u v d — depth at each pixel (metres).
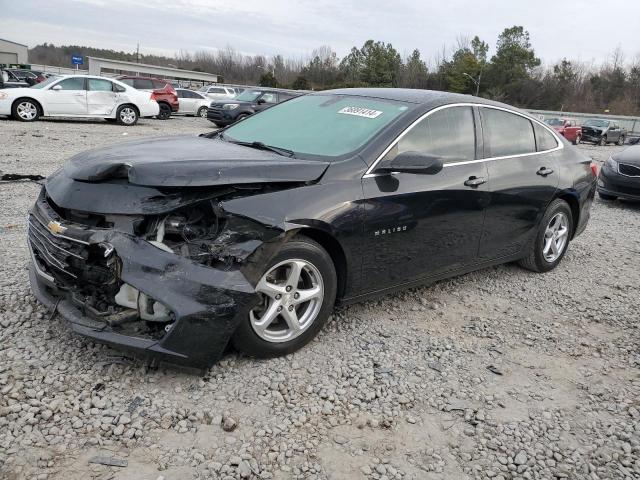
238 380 3.16
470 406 3.18
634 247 7.09
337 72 93.69
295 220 3.22
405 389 3.27
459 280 5.25
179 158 3.32
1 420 2.64
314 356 3.53
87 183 3.13
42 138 12.80
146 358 3.01
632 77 82.69
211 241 3.01
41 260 3.40
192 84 65.12
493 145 4.72
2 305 3.75
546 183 5.18
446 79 85.50
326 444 2.74
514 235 5.01
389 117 4.05
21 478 2.32
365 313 4.27
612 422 3.15
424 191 3.97
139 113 18.98
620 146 36.94
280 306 3.32
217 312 2.94
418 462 2.68
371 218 3.63
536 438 2.95
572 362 3.82
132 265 2.88
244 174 3.16
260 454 2.61
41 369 3.06
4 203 6.59
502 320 4.42
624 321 4.60
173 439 2.65
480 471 2.66
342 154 3.73
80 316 3.04
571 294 5.14
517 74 83.38
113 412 2.78
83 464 2.44
